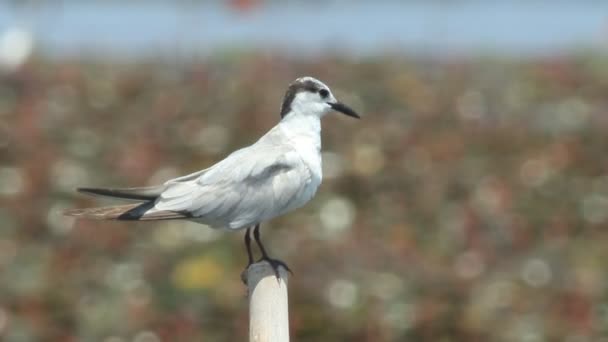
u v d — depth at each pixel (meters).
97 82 22.27
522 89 22.62
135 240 16.27
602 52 26.44
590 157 19.31
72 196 17.31
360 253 15.52
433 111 21.12
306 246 15.78
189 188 9.47
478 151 19.44
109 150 18.98
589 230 17.22
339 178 18.12
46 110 20.52
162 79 22.78
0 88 21.95
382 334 14.04
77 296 14.77
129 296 14.81
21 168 18.11
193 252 15.82
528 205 17.84
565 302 14.82
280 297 8.00
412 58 25.55
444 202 17.77
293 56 25.22
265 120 20.08
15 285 14.93
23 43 25.45
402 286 14.76
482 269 15.74
